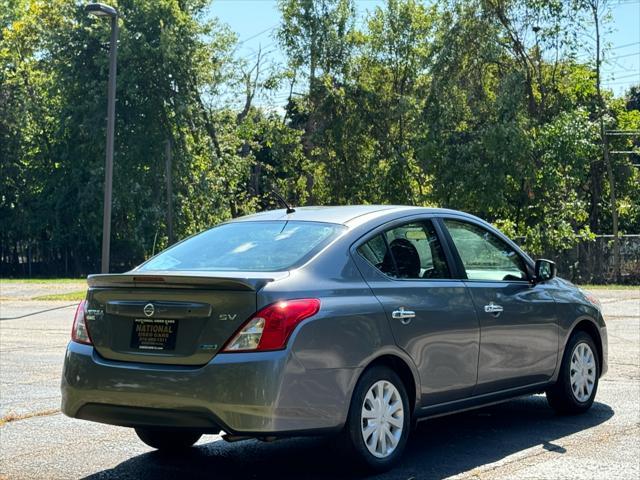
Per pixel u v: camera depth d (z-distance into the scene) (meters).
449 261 6.41
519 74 42.66
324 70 50.78
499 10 44.38
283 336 5.06
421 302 5.95
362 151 51.69
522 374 6.85
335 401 5.25
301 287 5.30
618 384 9.22
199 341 5.15
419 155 44.66
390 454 5.66
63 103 49.56
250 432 4.99
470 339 6.30
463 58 44.56
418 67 50.91
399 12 51.25
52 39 48.12
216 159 49.91
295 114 54.44
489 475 5.57
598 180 48.34
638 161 50.22
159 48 46.44
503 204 42.56
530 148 41.88
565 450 6.26
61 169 54.00
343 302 5.43
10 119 53.72
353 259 5.74
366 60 52.00
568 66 45.81
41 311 21.88
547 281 7.40
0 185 53.53
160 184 47.72
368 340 5.49
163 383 5.16
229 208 52.22
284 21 50.72
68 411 5.63
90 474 5.79
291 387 5.04
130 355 5.38
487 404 6.61
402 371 5.88
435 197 44.78
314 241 5.77
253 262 5.65
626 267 37.81
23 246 55.22
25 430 7.22
